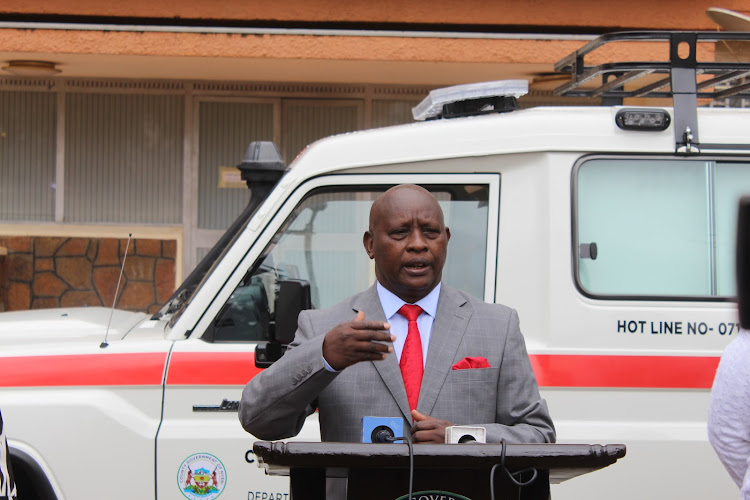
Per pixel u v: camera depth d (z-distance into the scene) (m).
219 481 3.80
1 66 7.82
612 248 3.96
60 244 8.45
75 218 8.56
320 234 4.02
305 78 8.23
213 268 4.14
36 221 8.56
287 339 3.67
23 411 3.77
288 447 2.17
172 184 8.56
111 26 7.30
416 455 2.17
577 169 3.95
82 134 8.53
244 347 3.90
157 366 3.86
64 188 8.54
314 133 8.59
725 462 2.52
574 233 3.92
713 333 3.93
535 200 3.94
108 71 8.10
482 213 3.99
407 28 7.50
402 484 2.25
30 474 3.75
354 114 8.57
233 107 8.55
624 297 3.92
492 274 3.96
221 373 3.85
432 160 3.98
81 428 3.78
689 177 4.00
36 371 3.82
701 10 7.50
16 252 8.44
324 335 2.43
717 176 4.01
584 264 3.95
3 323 4.43
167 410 3.85
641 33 4.04
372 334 2.35
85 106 8.52
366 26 7.50
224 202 8.59
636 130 3.98
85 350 3.89
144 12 7.36
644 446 3.86
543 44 7.36
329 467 2.22
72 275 8.45
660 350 3.91
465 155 3.96
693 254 3.98
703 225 3.99
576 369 3.87
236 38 7.33
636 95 4.71
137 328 4.34
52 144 8.53
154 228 8.51
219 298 3.96
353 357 2.36
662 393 3.90
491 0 7.43
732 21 6.10
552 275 3.90
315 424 3.88
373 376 2.61
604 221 3.97
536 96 8.49
